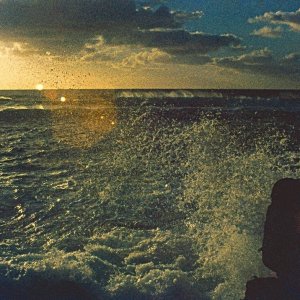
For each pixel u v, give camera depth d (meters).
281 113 31.45
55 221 7.69
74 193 9.50
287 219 4.24
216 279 5.27
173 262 5.69
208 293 5.02
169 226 7.12
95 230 7.17
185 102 48.31
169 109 36.41
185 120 25.09
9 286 4.90
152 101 51.25
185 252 5.98
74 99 60.62
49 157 13.89
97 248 6.06
